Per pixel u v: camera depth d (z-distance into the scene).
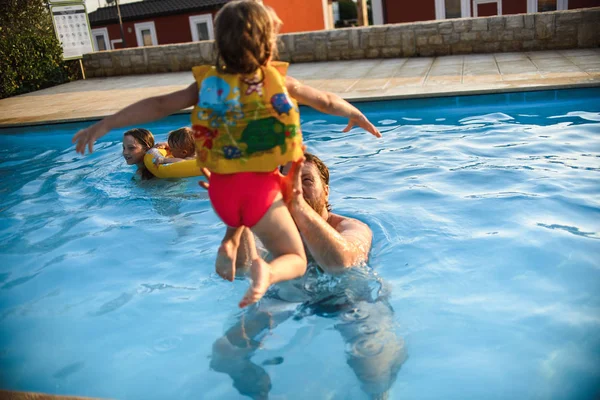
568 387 2.62
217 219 5.10
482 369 2.79
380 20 24.17
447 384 2.70
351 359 2.91
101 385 2.89
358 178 5.90
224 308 3.50
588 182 5.24
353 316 3.26
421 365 2.85
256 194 2.79
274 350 3.03
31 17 16.81
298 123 2.83
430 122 8.23
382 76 11.20
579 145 6.44
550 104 8.65
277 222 2.83
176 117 9.95
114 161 7.46
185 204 5.55
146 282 3.96
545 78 9.28
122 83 14.44
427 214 4.74
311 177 3.91
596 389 2.59
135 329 3.38
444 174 5.80
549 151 6.30
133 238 4.77
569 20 12.07
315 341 3.07
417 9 23.56
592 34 11.98
